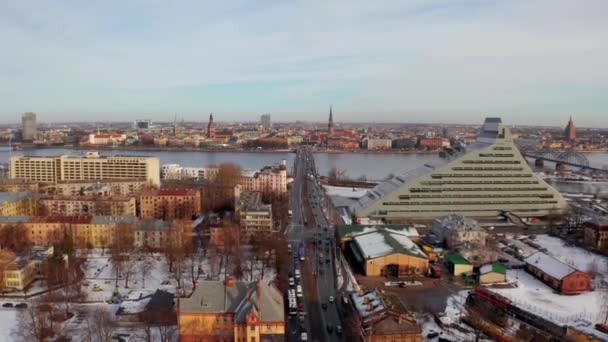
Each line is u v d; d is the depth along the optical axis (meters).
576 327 162.38
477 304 185.62
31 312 166.62
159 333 161.50
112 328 165.25
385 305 161.88
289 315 180.25
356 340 155.88
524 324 171.12
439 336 162.88
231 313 147.25
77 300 191.00
